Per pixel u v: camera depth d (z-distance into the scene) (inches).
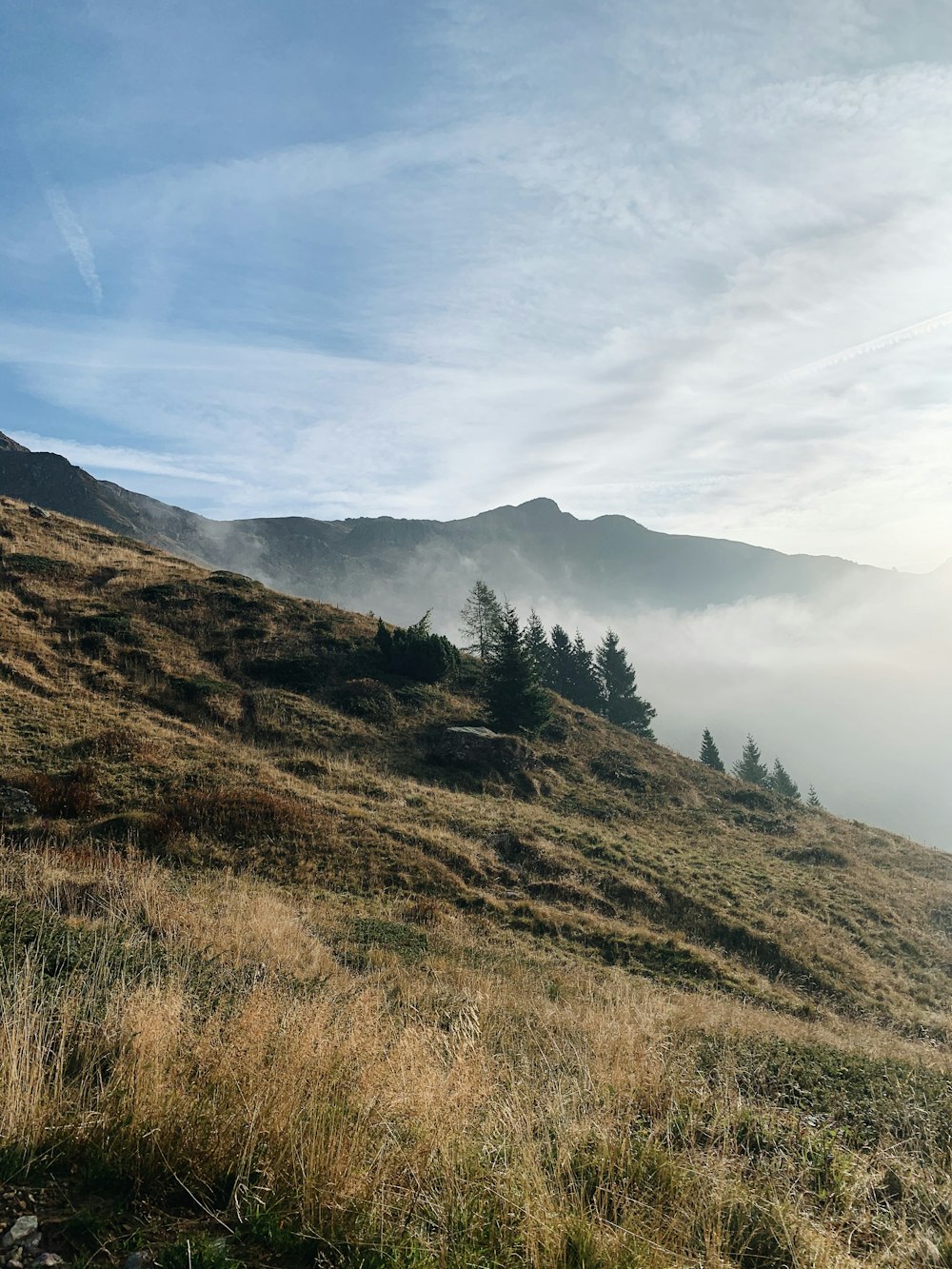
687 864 999.6
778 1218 138.8
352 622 1689.2
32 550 1579.7
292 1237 120.4
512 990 441.4
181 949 309.9
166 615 1418.6
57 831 638.5
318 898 641.0
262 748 1050.7
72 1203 121.0
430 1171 139.8
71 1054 171.9
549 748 1418.6
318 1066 163.3
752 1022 421.7
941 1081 268.8
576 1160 157.6
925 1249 135.9
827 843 1251.2
